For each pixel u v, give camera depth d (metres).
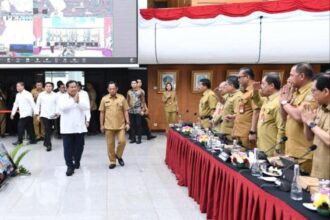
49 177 5.30
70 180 5.14
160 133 9.73
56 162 6.25
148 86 9.79
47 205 4.12
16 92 9.48
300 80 2.97
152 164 6.18
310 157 2.88
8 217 3.75
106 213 3.87
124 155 6.90
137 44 8.37
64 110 5.32
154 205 4.11
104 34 8.30
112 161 5.89
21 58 8.20
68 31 8.23
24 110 7.80
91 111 9.53
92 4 8.23
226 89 4.87
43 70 9.62
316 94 2.50
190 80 9.81
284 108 3.00
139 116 8.24
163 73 9.73
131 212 3.89
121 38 8.33
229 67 9.78
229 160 3.13
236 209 2.73
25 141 8.39
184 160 4.82
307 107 2.61
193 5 9.62
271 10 8.38
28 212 3.90
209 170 3.58
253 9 8.43
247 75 4.40
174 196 4.43
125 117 5.91
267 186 2.32
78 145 5.73
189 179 4.41
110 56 8.34
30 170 5.70
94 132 9.70
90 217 3.75
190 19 8.58
